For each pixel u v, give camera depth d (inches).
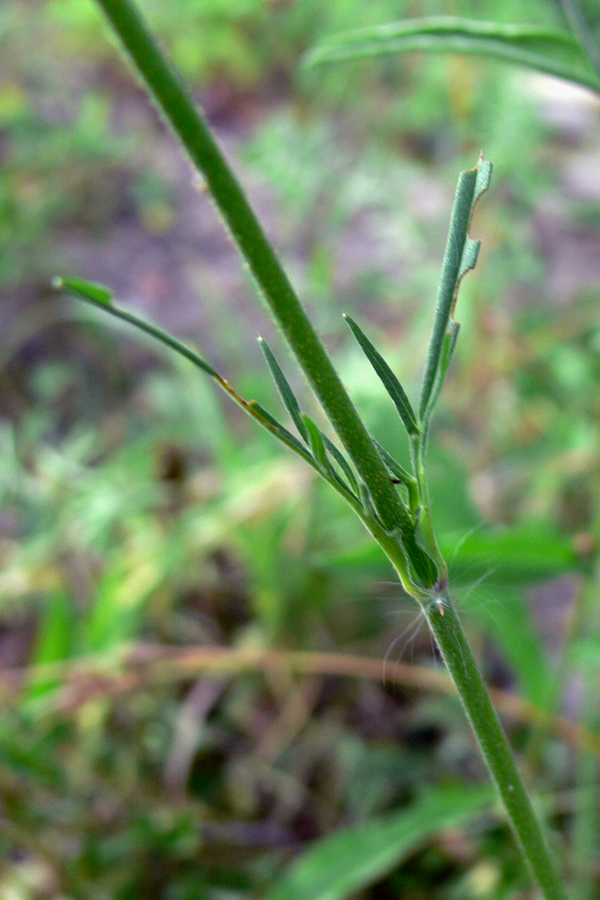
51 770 13.3
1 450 19.9
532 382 19.6
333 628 17.4
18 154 27.1
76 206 28.4
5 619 18.7
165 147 32.4
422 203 24.6
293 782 15.6
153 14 31.9
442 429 18.9
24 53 34.2
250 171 24.1
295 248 24.5
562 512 18.2
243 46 32.6
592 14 16.4
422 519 6.4
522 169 21.4
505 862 13.5
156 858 13.8
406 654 17.0
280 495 16.7
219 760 16.2
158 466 18.9
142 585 16.1
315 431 6.1
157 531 17.8
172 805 14.8
